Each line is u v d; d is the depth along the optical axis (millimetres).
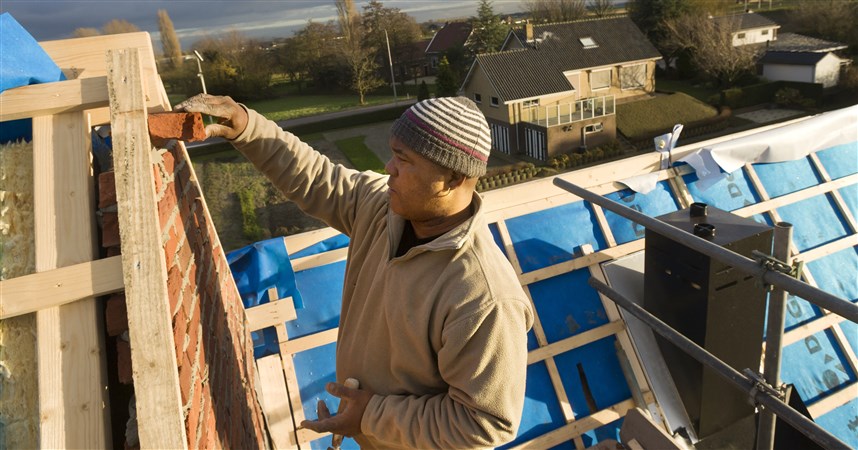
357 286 1662
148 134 1322
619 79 30891
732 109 32500
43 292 1165
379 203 1710
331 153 31359
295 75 53312
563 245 3604
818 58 32188
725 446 3102
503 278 1396
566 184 3234
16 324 1186
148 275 1147
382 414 1468
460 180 1420
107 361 1240
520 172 23812
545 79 27516
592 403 3279
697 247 2256
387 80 54781
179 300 1352
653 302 3178
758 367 3055
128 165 1250
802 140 4211
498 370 1325
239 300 2723
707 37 35906
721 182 4062
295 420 2947
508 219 3588
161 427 1022
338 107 44969
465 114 1360
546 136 25234
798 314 3730
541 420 3158
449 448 1388
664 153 3986
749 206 4016
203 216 2119
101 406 1116
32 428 1127
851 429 3451
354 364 1651
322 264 3336
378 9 53562
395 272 1479
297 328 3189
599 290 3338
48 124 1328
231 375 1891
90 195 1291
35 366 1168
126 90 1334
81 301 1179
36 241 1222
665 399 3156
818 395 3521
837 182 4211
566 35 31062
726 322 2852
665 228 2445
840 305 1666
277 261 3244
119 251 1266
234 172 24516
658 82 39938
